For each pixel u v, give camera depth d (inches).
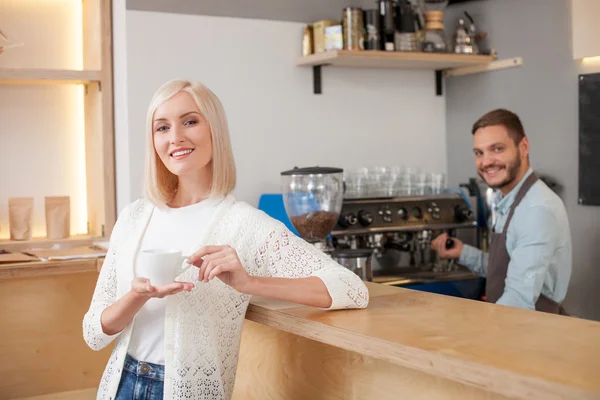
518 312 63.4
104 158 141.3
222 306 68.1
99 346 69.1
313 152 160.1
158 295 61.7
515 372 44.2
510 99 161.0
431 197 154.3
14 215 137.9
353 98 165.0
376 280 143.2
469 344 51.5
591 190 143.9
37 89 146.6
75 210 151.5
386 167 160.7
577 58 144.6
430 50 158.4
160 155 70.2
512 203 113.4
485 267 138.1
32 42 146.8
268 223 70.2
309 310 66.1
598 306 144.0
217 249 63.4
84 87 149.9
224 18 147.8
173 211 72.1
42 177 147.8
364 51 147.6
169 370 65.0
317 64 156.7
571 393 41.1
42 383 112.8
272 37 153.6
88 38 147.4
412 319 61.1
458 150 175.5
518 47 158.6
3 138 144.0
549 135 152.7
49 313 112.9
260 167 153.6
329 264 68.3
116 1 140.6
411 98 173.5
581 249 147.0
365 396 67.8
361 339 55.7
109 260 72.9
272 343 79.4
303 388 75.3
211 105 69.9
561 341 51.9
